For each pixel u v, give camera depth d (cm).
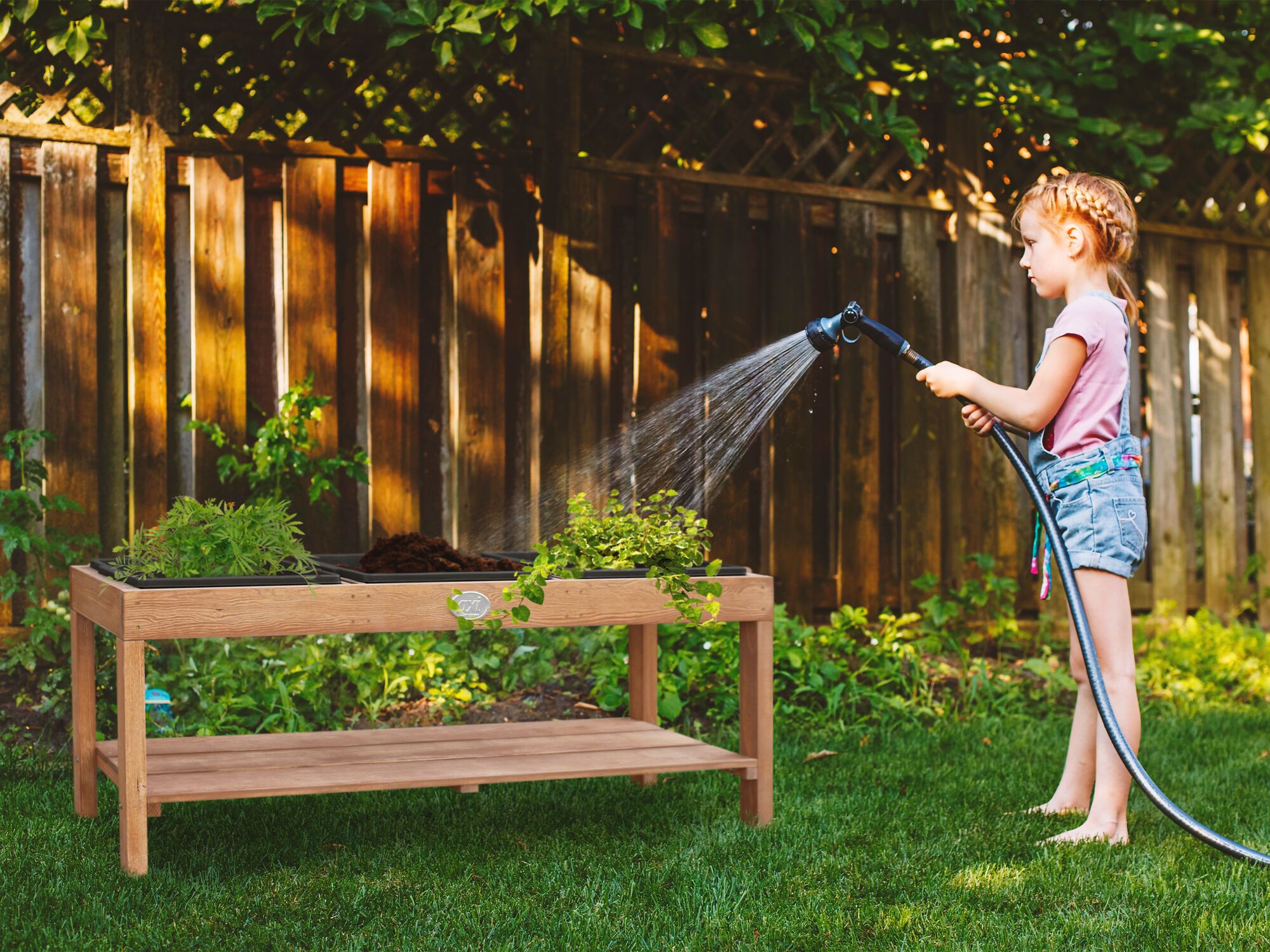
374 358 402
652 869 236
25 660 347
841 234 464
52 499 361
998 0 452
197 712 350
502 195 414
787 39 445
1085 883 232
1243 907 219
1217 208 546
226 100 393
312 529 400
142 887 218
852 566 465
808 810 284
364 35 399
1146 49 480
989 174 496
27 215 372
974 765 338
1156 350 518
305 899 214
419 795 295
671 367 438
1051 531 258
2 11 364
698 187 442
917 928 207
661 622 260
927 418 477
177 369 388
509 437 423
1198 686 455
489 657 389
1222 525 533
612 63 434
